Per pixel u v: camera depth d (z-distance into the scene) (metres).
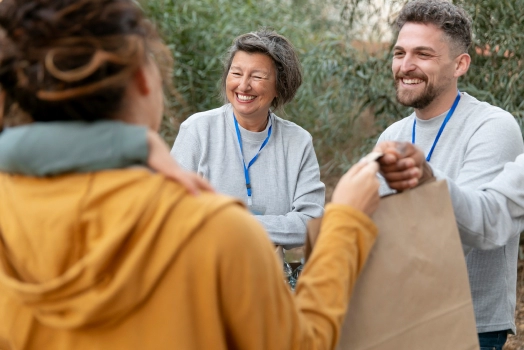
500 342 1.94
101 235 0.90
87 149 0.91
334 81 5.42
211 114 2.49
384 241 1.21
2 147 0.93
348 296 1.10
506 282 1.91
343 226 1.12
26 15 0.92
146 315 0.92
